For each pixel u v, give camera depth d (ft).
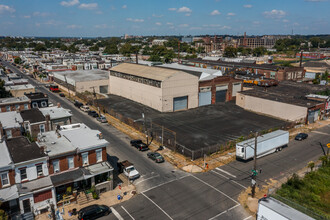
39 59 565.12
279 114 227.40
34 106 214.48
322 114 224.74
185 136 178.81
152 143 169.07
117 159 145.18
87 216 94.94
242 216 98.17
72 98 301.43
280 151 158.20
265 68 403.13
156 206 104.17
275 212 85.30
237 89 299.79
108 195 111.65
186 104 256.32
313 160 145.38
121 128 196.75
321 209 100.68
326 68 539.70
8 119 168.04
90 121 213.87
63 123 175.01
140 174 129.18
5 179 96.32
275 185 119.03
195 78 255.29
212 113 240.12
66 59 515.09
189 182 122.01
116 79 312.91
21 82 293.64
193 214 99.25
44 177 104.88
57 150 110.63
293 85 323.37
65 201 104.27
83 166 115.03
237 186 118.52
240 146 138.92
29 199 96.53
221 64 468.34
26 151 109.09
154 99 247.50
